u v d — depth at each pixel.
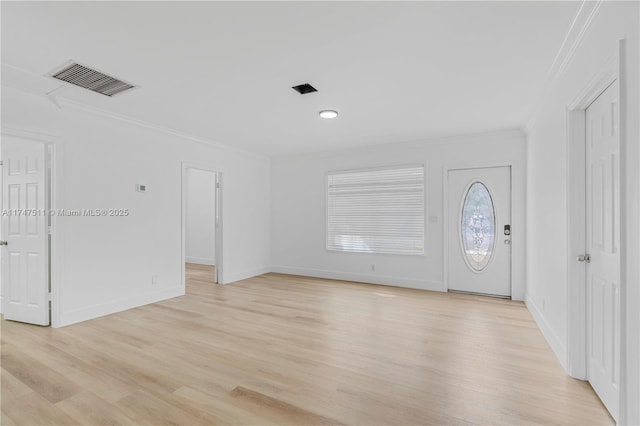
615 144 1.85
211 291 5.00
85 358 2.67
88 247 3.63
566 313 2.46
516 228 4.51
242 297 4.64
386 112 3.75
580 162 2.35
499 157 4.62
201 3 1.85
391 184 5.45
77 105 3.45
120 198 3.96
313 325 3.48
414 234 5.27
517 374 2.43
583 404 2.05
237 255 5.83
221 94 3.20
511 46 2.32
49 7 1.88
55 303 3.36
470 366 2.55
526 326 3.46
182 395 2.14
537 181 3.62
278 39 2.23
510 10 1.92
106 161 3.80
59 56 2.46
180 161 4.75
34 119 3.17
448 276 5.03
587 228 2.30
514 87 3.03
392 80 2.88
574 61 2.29
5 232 3.59
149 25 2.06
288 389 2.22
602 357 2.07
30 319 3.46
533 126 3.86
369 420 1.90
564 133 2.53
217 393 2.17
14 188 3.54
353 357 2.71
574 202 2.36
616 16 1.67
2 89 2.95
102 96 3.25
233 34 2.17
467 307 4.15
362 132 4.65
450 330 3.33
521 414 1.95
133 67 2.64
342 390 2.21
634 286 1.53
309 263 6.21
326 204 6.02
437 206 5.07
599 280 2.12
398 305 4.24
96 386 2.24
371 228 5.62
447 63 2.58
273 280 5.82
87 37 2.20
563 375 2.41
